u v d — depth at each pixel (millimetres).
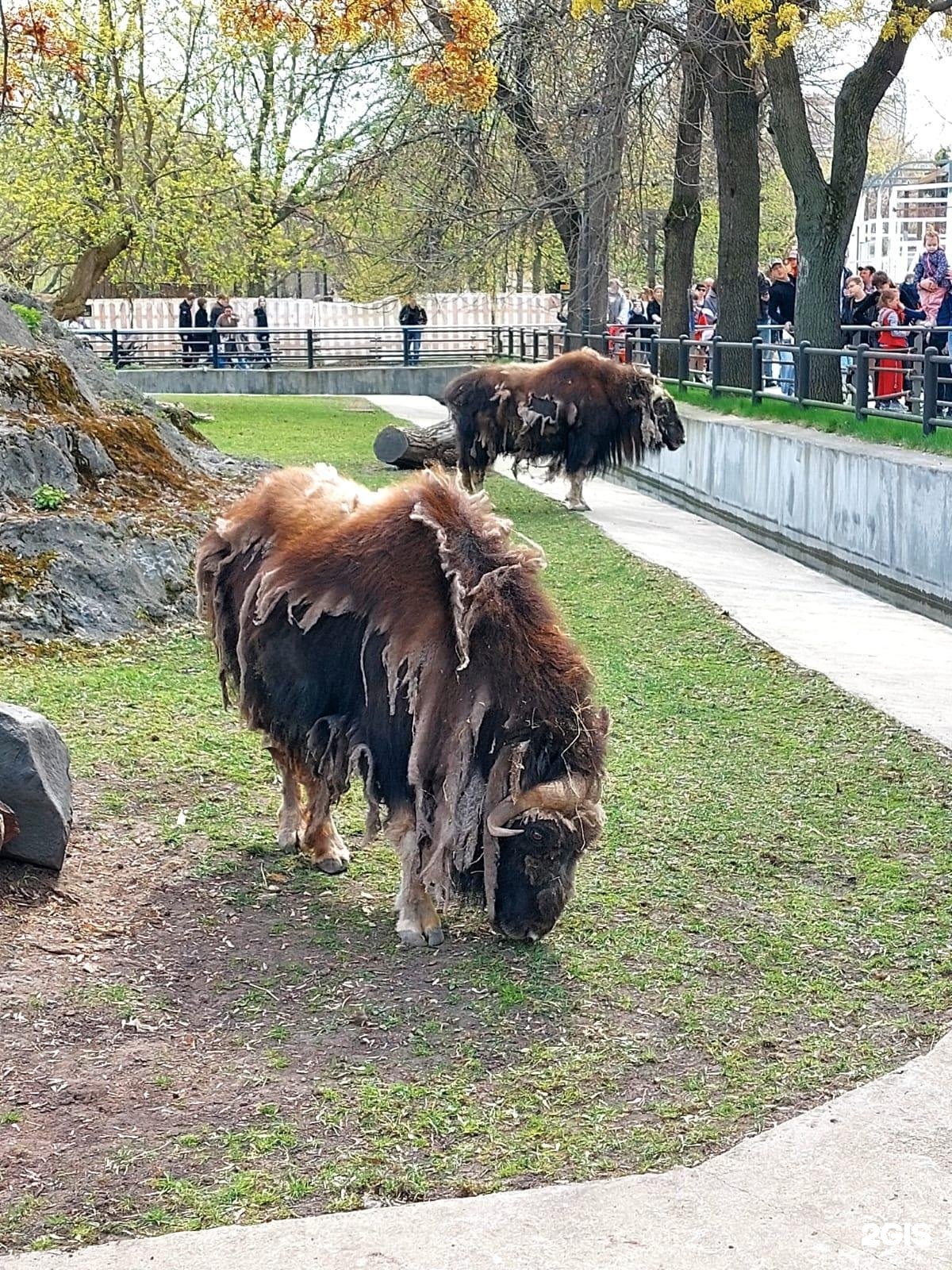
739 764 7168
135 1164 3648
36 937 4934
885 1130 3840
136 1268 3197
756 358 17047
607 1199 3504
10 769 5281
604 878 5688
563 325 30906
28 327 11891
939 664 9328
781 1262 3262
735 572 12562
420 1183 3588
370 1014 4512
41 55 11789
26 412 10289
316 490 5621
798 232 16641
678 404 18781
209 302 38094
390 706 4793
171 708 7562
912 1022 4551
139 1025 4395
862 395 14117
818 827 6305
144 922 5125
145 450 11031
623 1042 4379
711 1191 3543
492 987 4711
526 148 23516
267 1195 3518
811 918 5355
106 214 35188
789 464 14320
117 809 6141
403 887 5055
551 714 4605
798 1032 4484
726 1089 4117
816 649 9594
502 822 4539
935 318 14445
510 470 19172
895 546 12023
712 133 24953
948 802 6605
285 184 40188
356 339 38375
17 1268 3197
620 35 19938
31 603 8633
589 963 4922
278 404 27422
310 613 5047
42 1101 3941
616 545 13234
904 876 5766
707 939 5160
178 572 9531
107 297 43062
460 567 4801
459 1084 4098
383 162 25578
